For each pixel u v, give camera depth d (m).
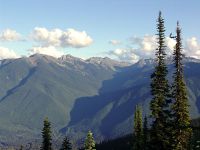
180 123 45.94
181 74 46.22
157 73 47.09
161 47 47.22
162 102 46.91
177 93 46.12
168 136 46.72
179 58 46.06
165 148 46.59
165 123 46.88
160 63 47.22
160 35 47.19
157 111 46.75
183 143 46.28
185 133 46.09
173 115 46.50
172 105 46.38
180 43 46.00
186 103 46.16
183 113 45.94
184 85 46.09
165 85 47.16
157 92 47.06
